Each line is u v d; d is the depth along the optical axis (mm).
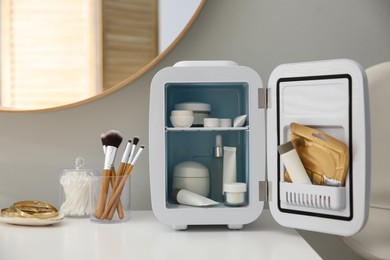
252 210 884
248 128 897
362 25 1149
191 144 988
